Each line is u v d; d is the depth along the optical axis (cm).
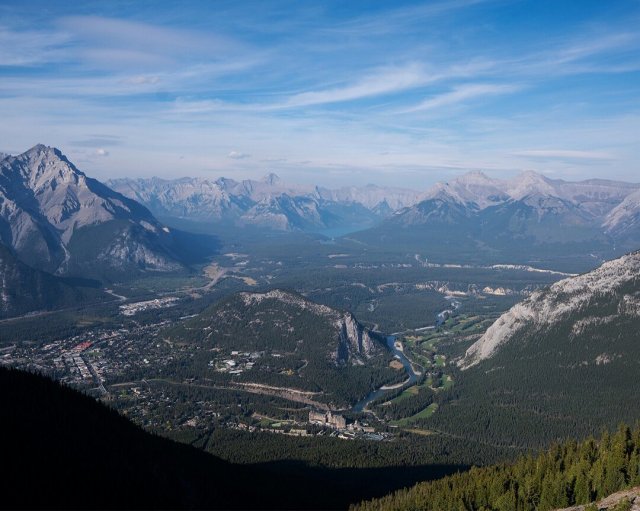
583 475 18562
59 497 16938
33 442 18862
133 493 18525
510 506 18700
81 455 19338
